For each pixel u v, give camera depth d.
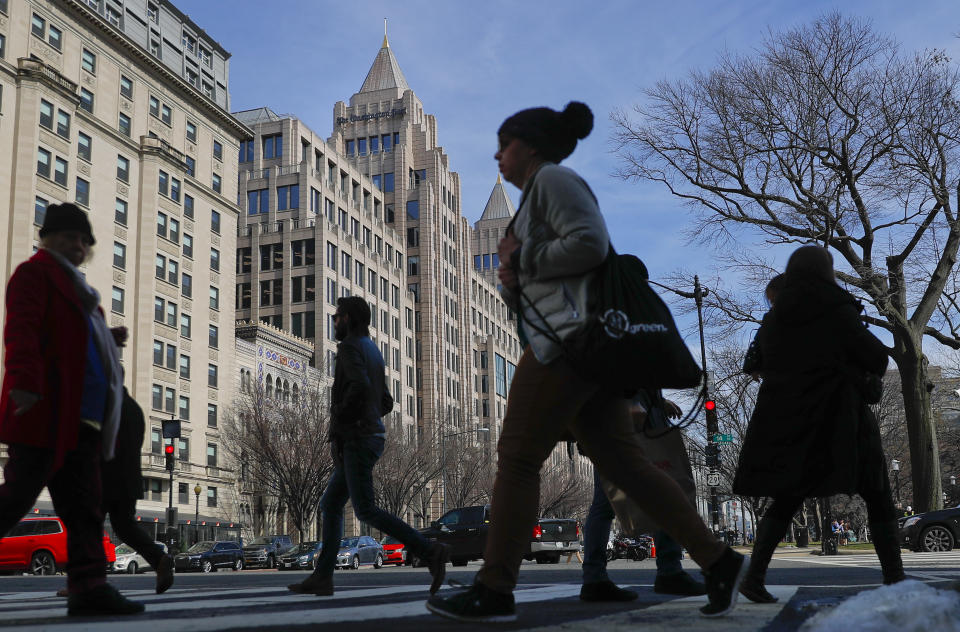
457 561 27.17
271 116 82.31
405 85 104.19
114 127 53.12
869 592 2.50
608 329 2.71
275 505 61.91
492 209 126.38
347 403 5.02
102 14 54.28
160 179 56.16
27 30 47.09
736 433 42.97
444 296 98.44
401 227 94.81
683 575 4.65
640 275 2.99
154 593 5.43
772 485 3.80
